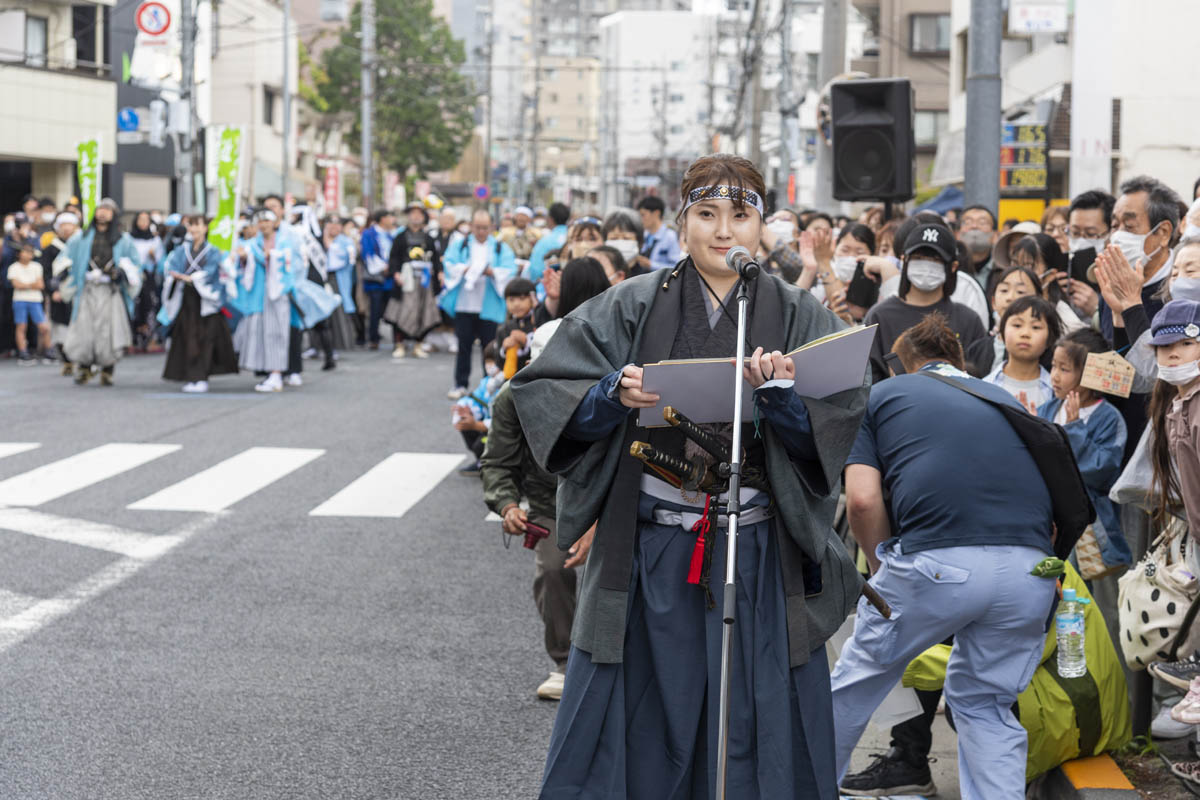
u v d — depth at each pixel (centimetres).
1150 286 648
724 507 378
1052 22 1312
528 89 12562
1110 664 523
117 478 1143
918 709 521
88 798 518
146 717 604
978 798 481
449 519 1018
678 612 384
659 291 398
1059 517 474
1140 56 2506
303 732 590
